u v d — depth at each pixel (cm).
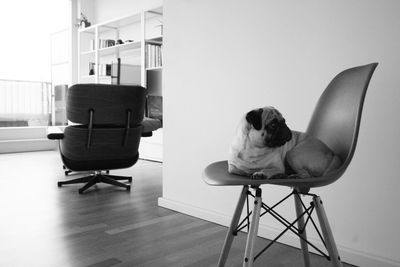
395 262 147
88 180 329
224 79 210
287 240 184
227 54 208
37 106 689
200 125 225
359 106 103
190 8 228
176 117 242
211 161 220
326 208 170
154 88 502
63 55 702
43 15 689
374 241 154
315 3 169
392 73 147
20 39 669
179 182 243
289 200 183
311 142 107
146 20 556
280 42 183
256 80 194
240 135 107
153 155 493
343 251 162
